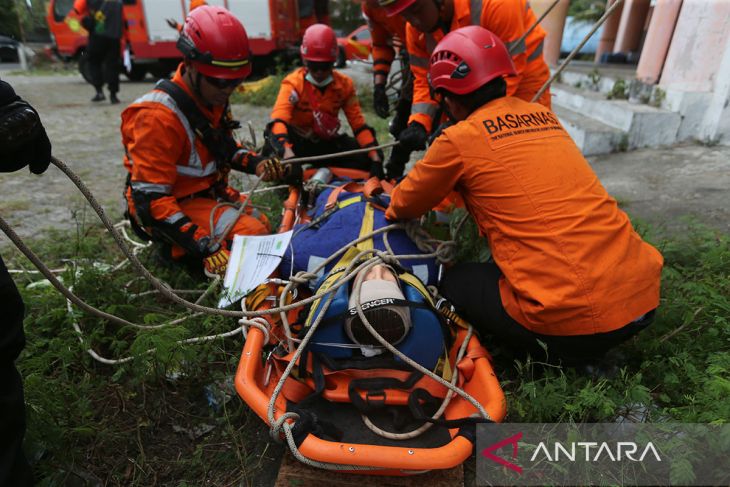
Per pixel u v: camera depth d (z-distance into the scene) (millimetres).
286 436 1492
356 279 1841
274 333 2025
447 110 2172
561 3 7047
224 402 1935
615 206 1892
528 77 2902
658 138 5133
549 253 1753
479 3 2465
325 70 3365
